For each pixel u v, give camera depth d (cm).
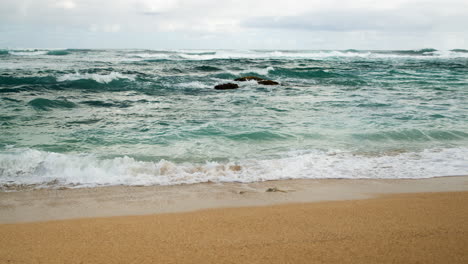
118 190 545
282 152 769
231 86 1950
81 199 506
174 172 632
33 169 634
